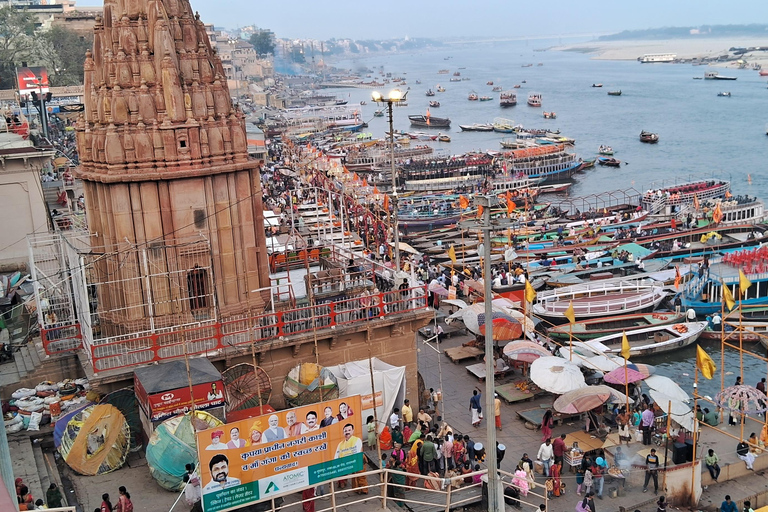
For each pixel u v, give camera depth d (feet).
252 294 110.22
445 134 647.97
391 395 105.29
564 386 116.47
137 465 91.25
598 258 232.94
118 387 94.38
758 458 106.73
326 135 600.80
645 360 166.61
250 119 586.04
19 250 163.84
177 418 86.69
